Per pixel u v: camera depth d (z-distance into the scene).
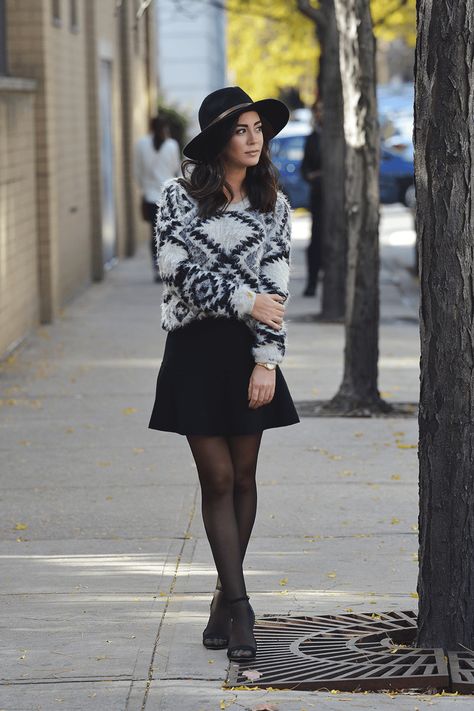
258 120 10.59
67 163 36.12
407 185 66.81
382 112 84.00
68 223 36.22
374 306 21.70
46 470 17.78
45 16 31.03
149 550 14.03
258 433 10.74
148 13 59.81
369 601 12.17
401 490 16.52
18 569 13.38
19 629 11.52
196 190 10.59
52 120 31.88
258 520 15.09
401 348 28.55
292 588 12.59
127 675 10.38
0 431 20.34
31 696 9.97
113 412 21.72
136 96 54.53
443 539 10.78
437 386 10.66
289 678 10.27
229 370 10.55
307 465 17.95
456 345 10.56
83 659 10.74
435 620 10.88
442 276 10.52
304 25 41.47
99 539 14.49
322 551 13.83
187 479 17.22
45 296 31.98
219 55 96.75
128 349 28.20
